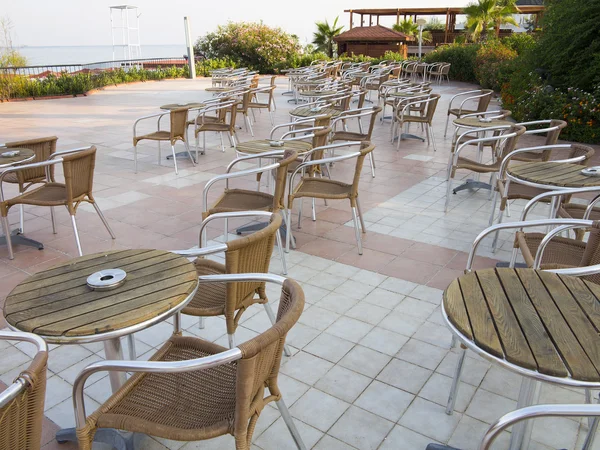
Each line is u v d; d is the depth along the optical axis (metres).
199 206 4.61
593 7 7.93
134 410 1.48
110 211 4.49
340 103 7.67
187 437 1.36
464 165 4.24
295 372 2.33
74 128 8.62
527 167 3.13
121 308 1.50
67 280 1.69
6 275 3.29
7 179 3.84
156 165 6.13
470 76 16.98
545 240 2.24
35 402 1.18
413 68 16.45
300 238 3.88
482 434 1.95
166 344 1.77
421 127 8.38
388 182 5.41
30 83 13.11
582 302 1.53
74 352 2.50
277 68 20.02
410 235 3.94
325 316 2.80
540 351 1.28
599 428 1.96
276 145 3.87
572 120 7.67
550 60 8.77
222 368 1.67
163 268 1.77
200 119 6.99
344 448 1.89
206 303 2.12
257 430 1.97
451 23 23.30
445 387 2.23
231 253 1.91
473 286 1.63
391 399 2.15
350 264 3.44
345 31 22.09
